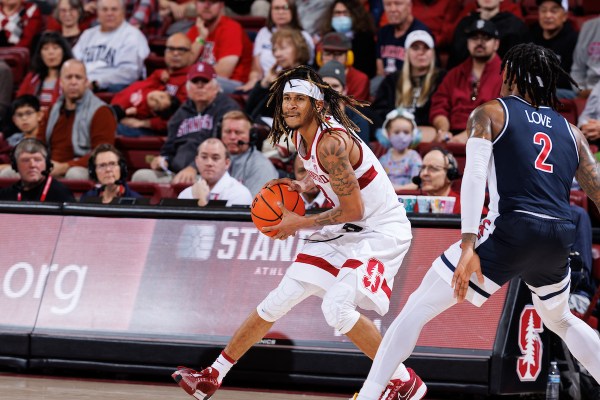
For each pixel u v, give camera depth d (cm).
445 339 1003
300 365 1031
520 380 996
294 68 841
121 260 1116
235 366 1048
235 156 1432
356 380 1015
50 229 1145
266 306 888
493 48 1602
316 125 830
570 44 1720
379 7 2005
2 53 2039
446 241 1035
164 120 1778
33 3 2178
